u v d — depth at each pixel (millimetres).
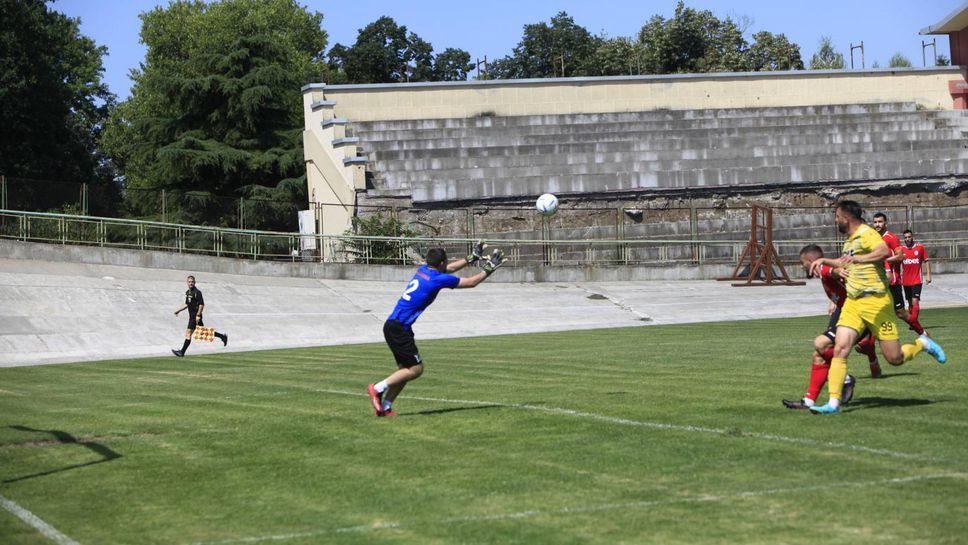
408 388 13445
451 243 40219
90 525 6754
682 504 6559
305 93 49344
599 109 53219
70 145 58844
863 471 7203
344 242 39000
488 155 46844
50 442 10047
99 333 26172
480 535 6074
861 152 47844
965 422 8906
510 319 30703
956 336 18031
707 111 53406
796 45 78438
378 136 48719
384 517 6605
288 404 12266
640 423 9602
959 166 46938
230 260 36125
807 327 24438
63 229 35062
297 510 6902
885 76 55406
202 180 49969
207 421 11047
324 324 29297
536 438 9078
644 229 43906
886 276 9594
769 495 6672
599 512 6473
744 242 40406
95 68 78500
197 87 51406
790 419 9445
